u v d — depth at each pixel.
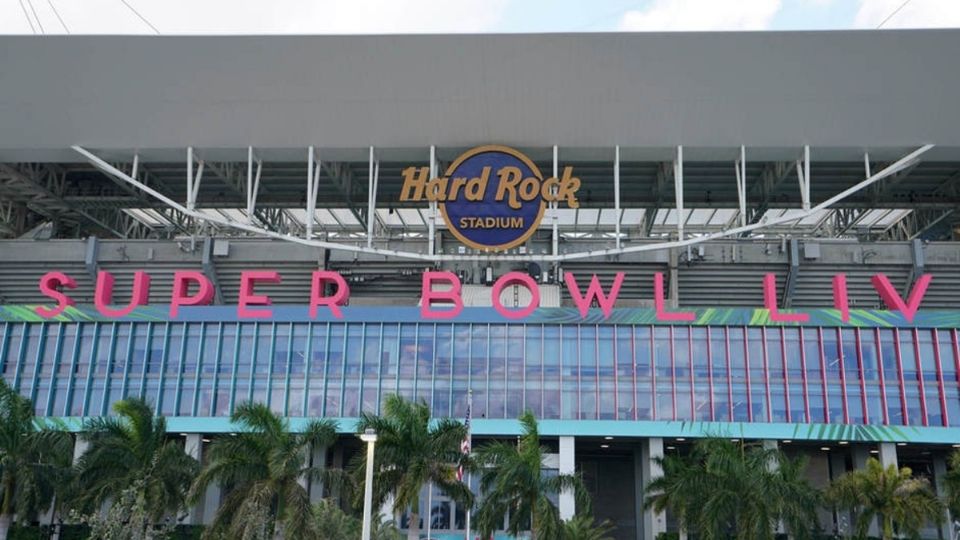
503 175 55.66
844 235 69.75
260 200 66.88
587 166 61.75
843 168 60.81
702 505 36.34
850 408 50.03
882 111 52.78
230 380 52.62
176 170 63.03
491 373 51.59
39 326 54.47
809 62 50.69
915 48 49.62
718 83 52.09
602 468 58.75
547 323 52.12
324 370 52.41
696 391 50.69
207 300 54.72
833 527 49.12
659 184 62.84
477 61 51.62
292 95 53.66
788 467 38.25
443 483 33.22
